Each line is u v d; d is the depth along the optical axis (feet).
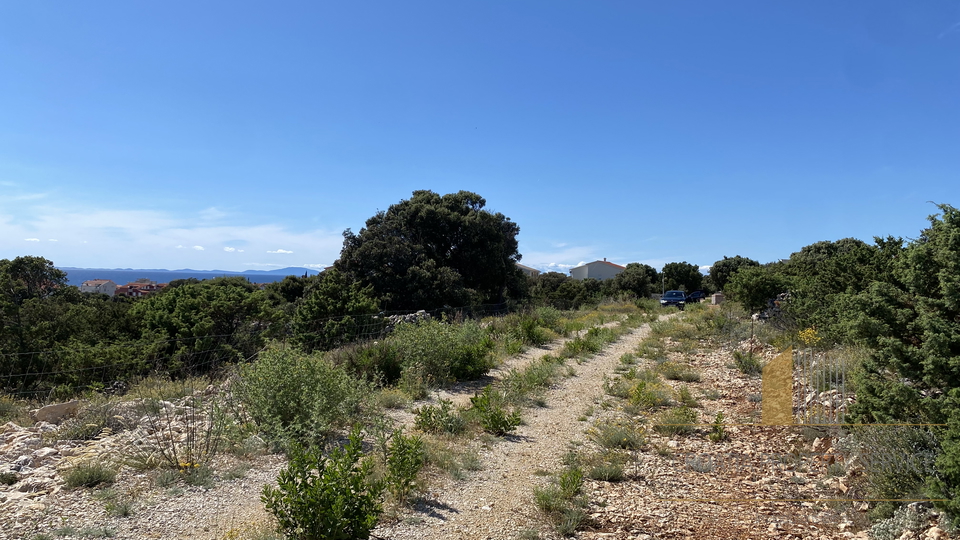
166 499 16.74
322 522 13.70
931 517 15.66
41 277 69.77
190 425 23.58
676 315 93.30
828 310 42.91
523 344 57.11
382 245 85.35
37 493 16.40
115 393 34.88
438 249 99.09
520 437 27.22
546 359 46.91
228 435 21.97
